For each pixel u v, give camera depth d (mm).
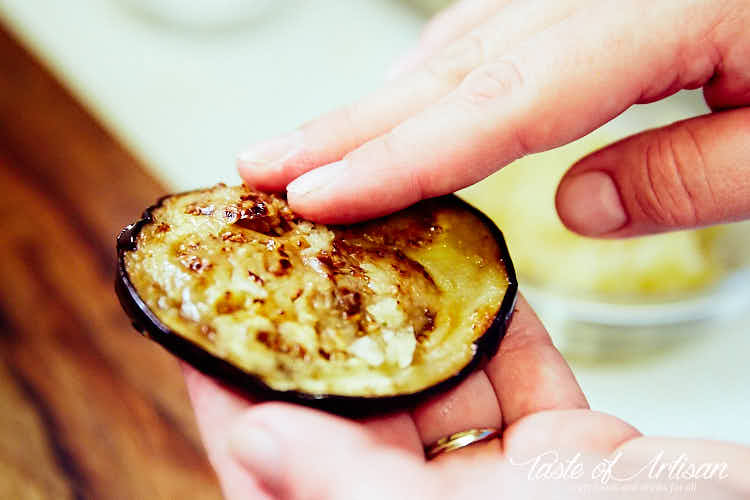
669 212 248
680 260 318
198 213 221
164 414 286
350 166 224
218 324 206
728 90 240
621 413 299
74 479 272
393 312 216
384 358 212
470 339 220
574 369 309
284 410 199
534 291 300
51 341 296
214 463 219
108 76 396
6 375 288
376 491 195
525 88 226
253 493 215
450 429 228
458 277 229
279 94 398
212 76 404
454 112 226
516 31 250
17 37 396
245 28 433
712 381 308
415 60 290
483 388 234
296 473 197
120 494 271
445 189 232
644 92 235
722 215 246
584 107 229
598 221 257
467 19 286
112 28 423
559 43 228
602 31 228
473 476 208
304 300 211
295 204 225
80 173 341
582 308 296
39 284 308
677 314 295
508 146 229
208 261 211
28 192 332
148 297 208
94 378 290
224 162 363
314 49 426
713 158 239
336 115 244
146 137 368
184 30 426
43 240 319
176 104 386
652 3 229
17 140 349
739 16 227
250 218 221
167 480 275
